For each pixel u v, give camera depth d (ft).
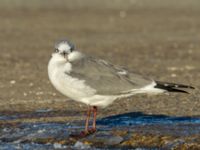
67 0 156.76
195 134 41.16
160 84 40.50
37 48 95.14
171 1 156.46
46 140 41.93
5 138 42.88
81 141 41.22
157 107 51.11
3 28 119.65
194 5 152.35
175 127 43.42
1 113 50.88
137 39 105.60
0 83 65.41
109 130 43.01
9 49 94.07
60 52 41.14
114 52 90.33
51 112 50.90
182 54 87.45
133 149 39.70
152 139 40.65
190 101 53.06
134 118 47.47
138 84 40.50
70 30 118.11
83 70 40.75
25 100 56.18
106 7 151.53
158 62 79.87
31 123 46.60
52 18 134.92
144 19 133.69
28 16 136.98
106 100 41.39
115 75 40.75
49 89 61.46
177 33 112.57
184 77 66.95
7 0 154.71
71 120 47.42
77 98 41.45
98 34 112.88
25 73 71.92
